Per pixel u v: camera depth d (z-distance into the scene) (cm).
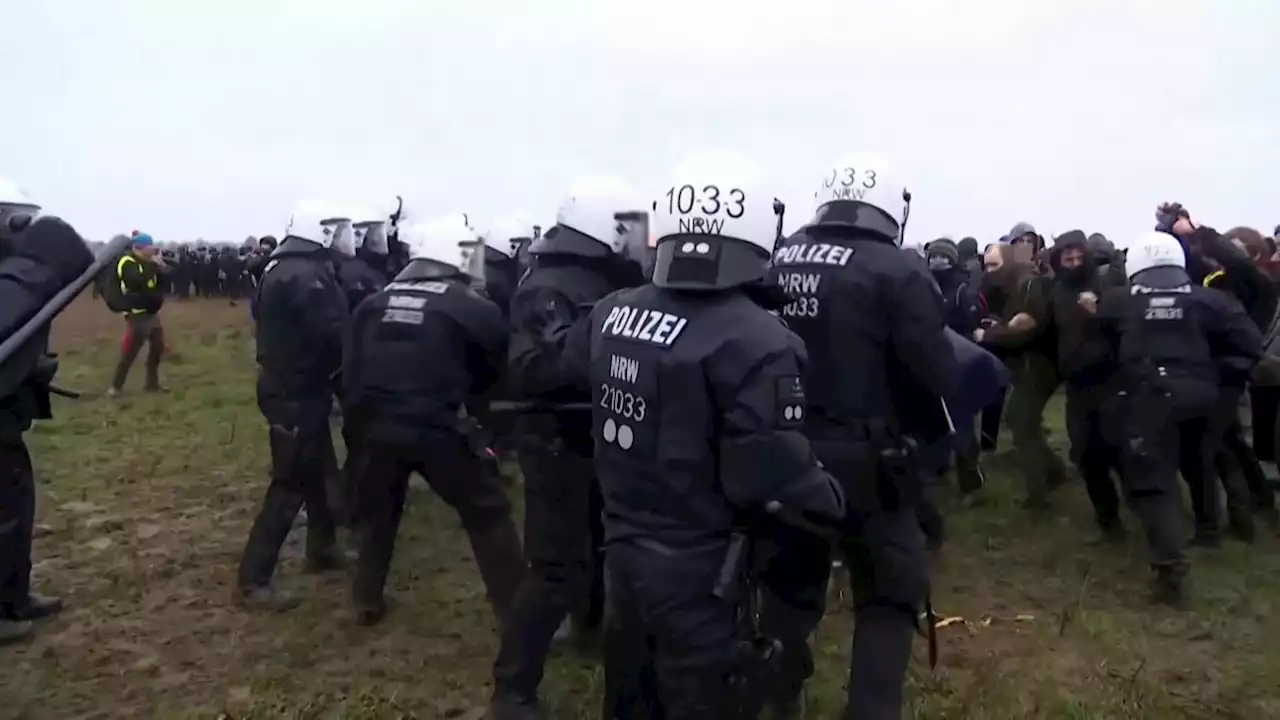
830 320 349
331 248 538
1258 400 687
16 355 434
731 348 263
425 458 428
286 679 436
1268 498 698
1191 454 624
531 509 380
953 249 782
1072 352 603
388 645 477
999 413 845
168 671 447
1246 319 564
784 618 349
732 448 262
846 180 365
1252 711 416
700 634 269
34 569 575
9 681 433
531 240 667
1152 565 537
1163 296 555
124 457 855
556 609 379
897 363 353
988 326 742
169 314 2628
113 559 595
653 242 290
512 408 379
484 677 443
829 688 433
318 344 513
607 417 286
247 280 3259
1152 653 473
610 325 292
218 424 1009
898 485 349
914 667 452
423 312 428
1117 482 786
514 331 382
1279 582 566
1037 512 703
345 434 454
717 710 272
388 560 496
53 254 443
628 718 286
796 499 262
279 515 529
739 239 274
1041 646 480
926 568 366
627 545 279
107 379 1352
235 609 520
